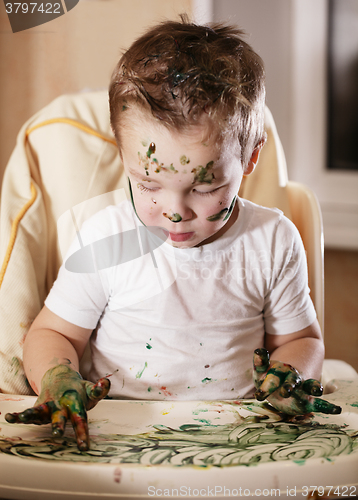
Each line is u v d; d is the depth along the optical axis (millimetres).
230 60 572
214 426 495
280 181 845
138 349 666
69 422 493
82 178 792
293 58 1679
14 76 1390
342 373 729
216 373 658
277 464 418
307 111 1726
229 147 537
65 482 406
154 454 435
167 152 518
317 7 1634
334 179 1761
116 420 508
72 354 635
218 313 672
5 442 449
